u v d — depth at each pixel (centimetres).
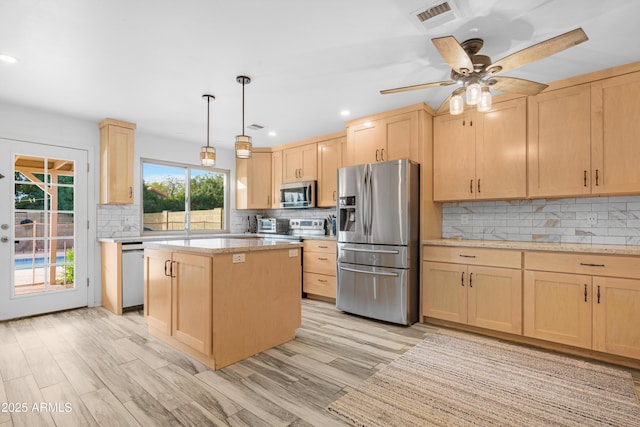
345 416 185
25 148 362
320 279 449
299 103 349
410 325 341
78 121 399
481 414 188
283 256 290
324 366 246
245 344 258
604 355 256
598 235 303
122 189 407
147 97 332
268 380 224
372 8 193
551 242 326
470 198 342
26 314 363
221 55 248
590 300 256
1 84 299
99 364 247
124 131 411
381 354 268
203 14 198
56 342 290
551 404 198
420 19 204
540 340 284
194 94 323
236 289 252
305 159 510
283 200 530
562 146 290
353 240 376
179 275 267
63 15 198
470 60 198
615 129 267
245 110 371
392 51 243
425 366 246
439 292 336
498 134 325
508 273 294
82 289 403
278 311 285
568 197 309
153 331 305
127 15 198
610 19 202
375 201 358
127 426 175
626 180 262
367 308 361
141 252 400
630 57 250
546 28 212
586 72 277
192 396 204
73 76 283
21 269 361
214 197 560
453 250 327
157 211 487
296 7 192
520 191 311
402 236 338
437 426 177
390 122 372
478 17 201
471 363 252
